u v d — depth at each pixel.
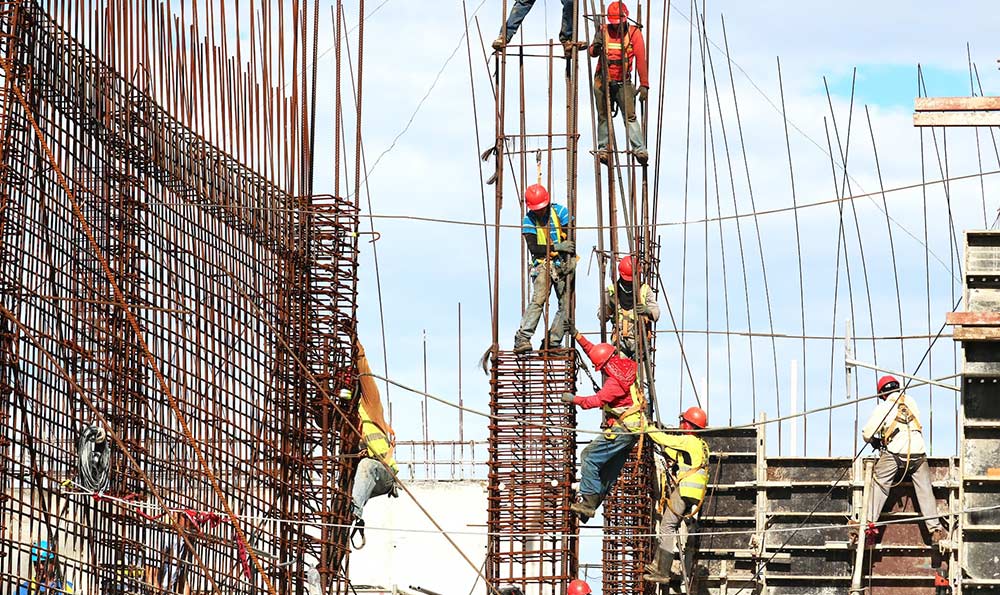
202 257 41.34
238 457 41.84
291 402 43.91
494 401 45.69
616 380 44.44
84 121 38.59
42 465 35.97
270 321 43.62
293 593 43.09
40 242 36.62
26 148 36.25
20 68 36.25
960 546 41.53
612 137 46.78
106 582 37.66
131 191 39.62
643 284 48.19
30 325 36.03
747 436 50.59
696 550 50.16
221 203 42.47
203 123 42.31
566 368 45.47
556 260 46.12
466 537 73.50
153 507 37.62
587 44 46.62
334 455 44.44
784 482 49.41
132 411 38.84
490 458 45.72
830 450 50.41
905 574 46.78
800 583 48.53
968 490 41.44
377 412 45.22
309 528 45.47
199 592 39.19
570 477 45.34
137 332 36.59
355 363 44.78
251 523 40.97
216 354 41.06
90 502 37.56
